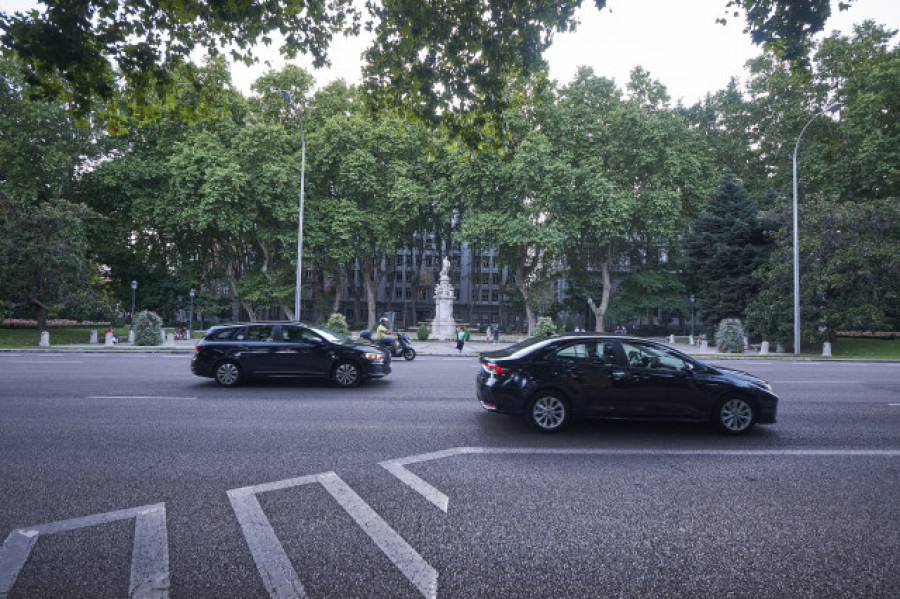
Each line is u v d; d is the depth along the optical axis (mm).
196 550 3689
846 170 31844
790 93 36906
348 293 76250
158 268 43875
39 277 28906
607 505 4664
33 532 3947
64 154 32781
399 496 4824
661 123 37156
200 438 6902
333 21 7152
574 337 7828
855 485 5277
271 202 36000
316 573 3389
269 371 11688
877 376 15664
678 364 7547
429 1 6953
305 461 5891
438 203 40406
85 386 11656
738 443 6961
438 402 9898
